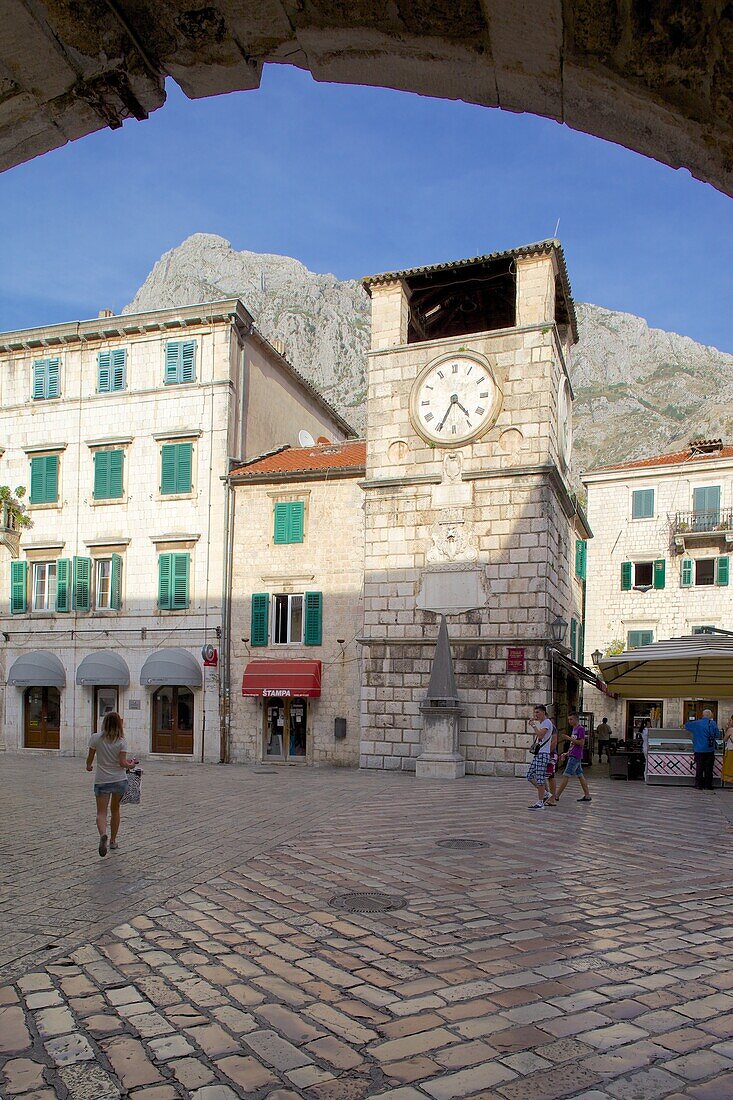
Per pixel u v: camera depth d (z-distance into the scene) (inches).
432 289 1256.2
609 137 168.6
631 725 1766.7
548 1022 236.4
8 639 1371.8
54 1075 204.8
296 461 1323.8
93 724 1315.2
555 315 1208.8
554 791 740.0
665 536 1815.9
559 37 147.6
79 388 1385.3
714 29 133.6
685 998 256.2
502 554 1062.4
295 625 1242.0
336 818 632.4
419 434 1120.2
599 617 1846.7
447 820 624.7
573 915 353.7
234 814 649.6
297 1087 198.5
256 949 303.1
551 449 1079.0
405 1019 238.1
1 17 157.9
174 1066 209.3
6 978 270.8
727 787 903.7
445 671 1027.3
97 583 1346.0
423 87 174.7
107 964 285.6
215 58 173.8
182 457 1311.5
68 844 510.6
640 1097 193.9
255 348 1423.5
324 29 163.8
